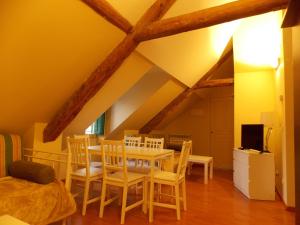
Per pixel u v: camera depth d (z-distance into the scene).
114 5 2.66
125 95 5.52
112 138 5.93
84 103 3.41
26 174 2.60
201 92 6.82
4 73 2.56
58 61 2.83
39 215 2.17
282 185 3.75
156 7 2.97
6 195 2.10
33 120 3.41
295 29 1.28
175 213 3.03
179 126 7.77
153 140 4.07
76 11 2.43
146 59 3.89
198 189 4.34
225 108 7.09
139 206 3.25
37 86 2.95
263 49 4.67
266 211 3.20
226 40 4.86
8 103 2.89
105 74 3.19
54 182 2.56
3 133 3.17
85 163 2.98
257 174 3.77
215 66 5.80
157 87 5.18
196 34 3.96
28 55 2.55
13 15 2.17
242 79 5.12
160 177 2.94
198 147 7.42
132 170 3.39
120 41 3.10
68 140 2.97
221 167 7.01
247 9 2.40
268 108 4.91
